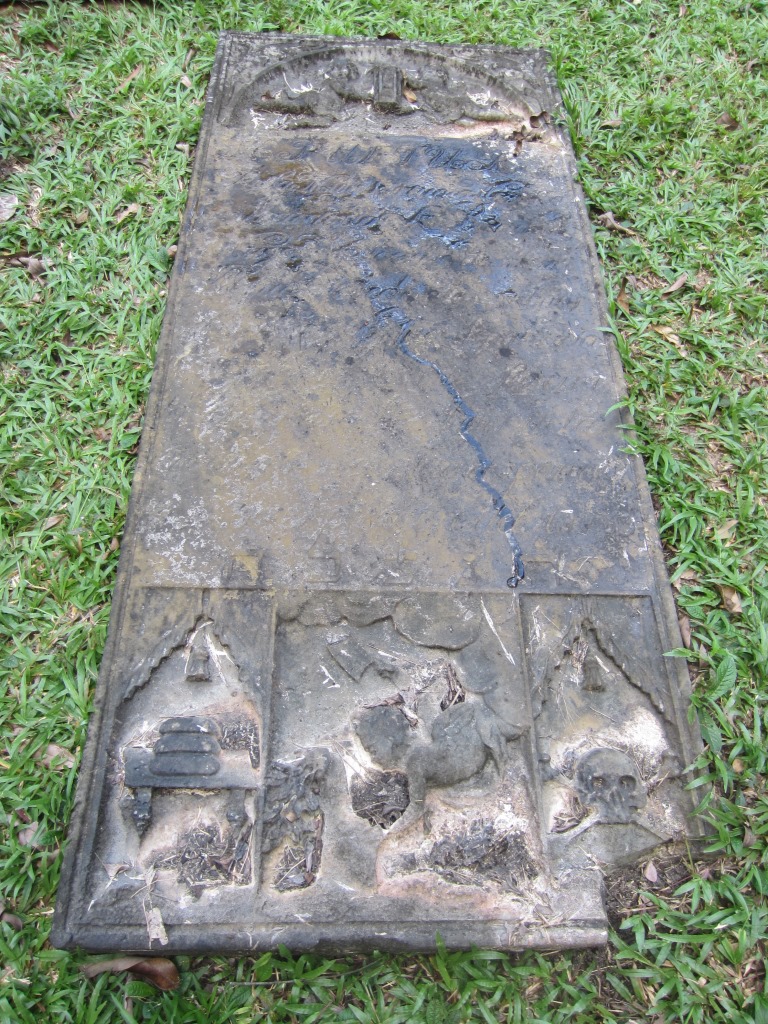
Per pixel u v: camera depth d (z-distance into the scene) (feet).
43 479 7.47
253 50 9.95
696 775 6.05
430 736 5.90
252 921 5.27
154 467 6.86
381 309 7.95
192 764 5.70
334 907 5.34
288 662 6.12
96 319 8.46
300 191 8.75
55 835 5.78
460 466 7.08
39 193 9.39
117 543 7.11
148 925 5.22
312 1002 5.36
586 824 5.76
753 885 5.82
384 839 5.59
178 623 6.20
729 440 8.00
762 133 10.59
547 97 9.96
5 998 5.20
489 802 5.77
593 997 5.43
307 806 5.63
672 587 7.06
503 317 8.04
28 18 10.71
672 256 9.33
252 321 7.74
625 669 6.32
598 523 6.93
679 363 8.50
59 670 6.47
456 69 10.05
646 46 11.34
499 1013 5.36
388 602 6.38
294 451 7.02
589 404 7.60
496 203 8.88
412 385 7.50
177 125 9.86
